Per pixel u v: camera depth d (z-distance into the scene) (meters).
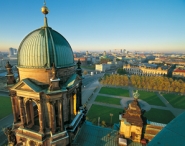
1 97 111.25
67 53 26.67
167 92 136.25
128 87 153.88
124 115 30.05
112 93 130.75
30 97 23.77
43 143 25.12
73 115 31.80
